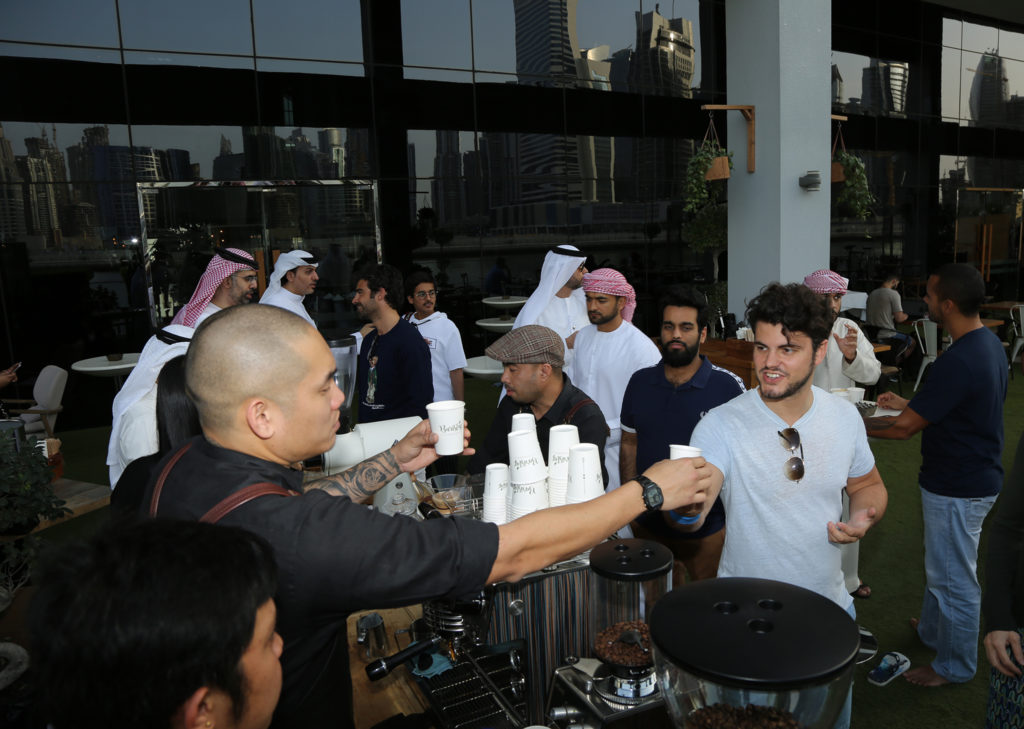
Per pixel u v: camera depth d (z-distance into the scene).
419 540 0.92
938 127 12.92
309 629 0.93
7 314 6.77
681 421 2.42
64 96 6.80
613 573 1.24
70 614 0.54
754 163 6.03
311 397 0.99
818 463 1.57
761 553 1.62
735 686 0.70
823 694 0.72
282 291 4.61
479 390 8.61
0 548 2.38
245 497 0.92
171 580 0.56
